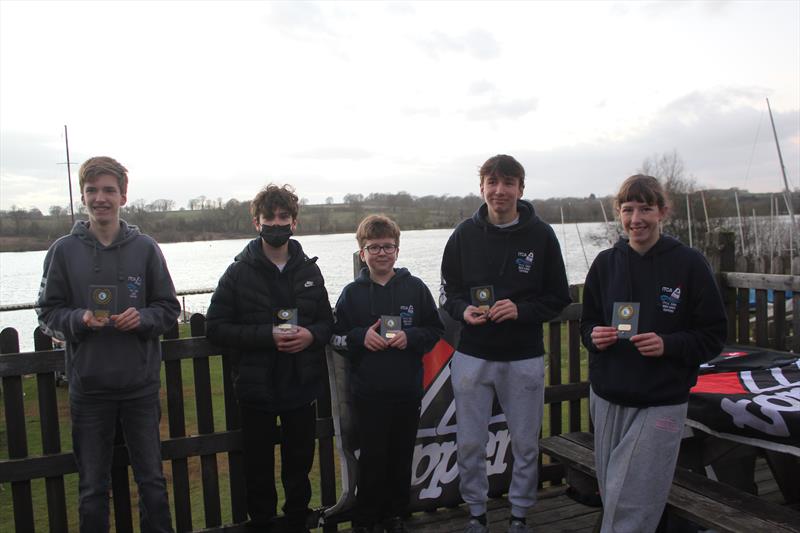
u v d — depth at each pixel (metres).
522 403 2.92
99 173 2.57
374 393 2.92
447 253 3.17
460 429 2.99
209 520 3.04
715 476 3.42
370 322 3.05
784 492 3.42
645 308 2.45
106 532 2.61
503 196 2.88
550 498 3.60
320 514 3.14
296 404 2.83
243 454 2.94
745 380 3.24
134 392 2.62
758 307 4.48
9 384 2.66
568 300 3.00
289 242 2.97
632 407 2.44
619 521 2.40
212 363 10.22
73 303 2.59
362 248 3.09
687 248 2.44
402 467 3.03
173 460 2.96
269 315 2.81
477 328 2.96
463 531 3.21
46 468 2.70
